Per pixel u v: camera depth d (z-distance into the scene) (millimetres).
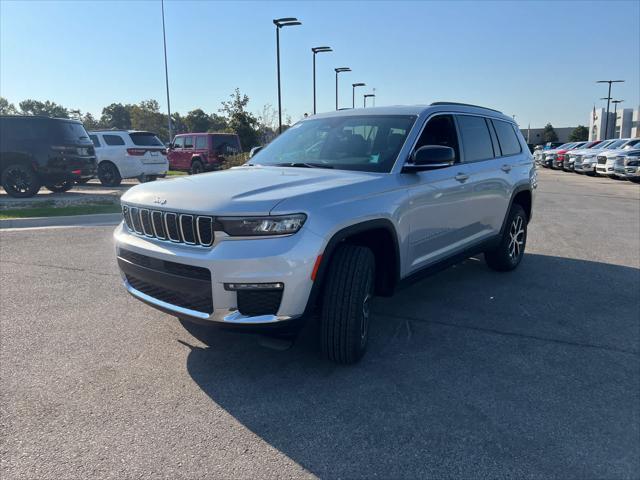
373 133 4250
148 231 3422
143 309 4648
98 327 4211
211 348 3818
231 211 2926
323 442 2668
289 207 2969
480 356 3732
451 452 2594
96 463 2486
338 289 3262
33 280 5570
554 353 3803
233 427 2799
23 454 2545
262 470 2447
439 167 4285
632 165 19750
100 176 16641
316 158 4273
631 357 3752
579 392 3225
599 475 2438
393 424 2838
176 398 3096
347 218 3205
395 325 4332
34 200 11992
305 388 3229
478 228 5113
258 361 3605
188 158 22234
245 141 32906
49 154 12375
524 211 6184
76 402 3039
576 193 15922
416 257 4090
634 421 2904
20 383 3260
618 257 6930
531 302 4977
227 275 2914
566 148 30500
